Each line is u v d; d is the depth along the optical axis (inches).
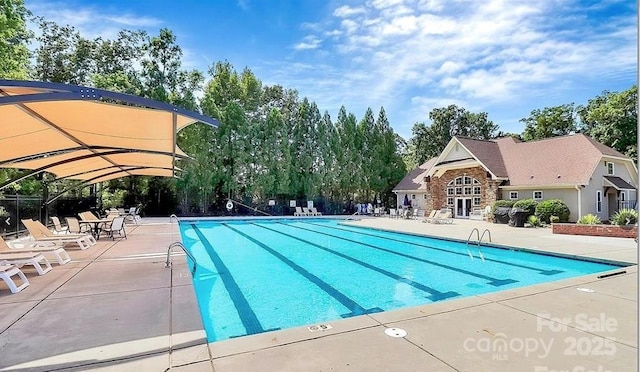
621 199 885.8
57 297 207.8
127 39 1154.0
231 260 424.2
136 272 274.2
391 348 137.6
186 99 1066.7
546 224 745.6
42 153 350.6
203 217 1031.6
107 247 407.2
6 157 342.3
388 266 391.9
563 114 1510.8
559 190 828.6
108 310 184.5
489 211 880.9
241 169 1130.7
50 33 1059.9
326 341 144.3
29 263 262.1
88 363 127.3
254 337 149.0
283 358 129.7
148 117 259.4
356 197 1370.6
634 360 128.4
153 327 160.9
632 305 188.7
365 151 1376.7
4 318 172.7
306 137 1261.1
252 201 1172.5
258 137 1175.6
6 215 488.4
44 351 136.9
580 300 197.3
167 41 1145.4
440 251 488.1
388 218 1072.2
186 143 1039.6
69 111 242.1
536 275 346.6
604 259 356.5
